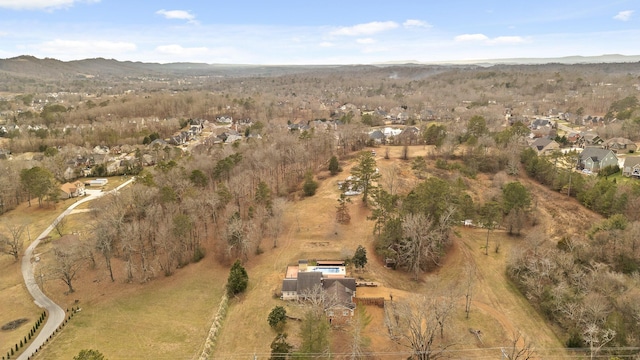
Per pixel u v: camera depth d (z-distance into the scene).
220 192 79.75
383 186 90.25
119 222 67.00
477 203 83.06
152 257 70.56
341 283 54.78
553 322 48.25
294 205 86.69
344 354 43.69
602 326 43.06
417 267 60.16
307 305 49.47
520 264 57.53
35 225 88.69
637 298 42.78
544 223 75.94
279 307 49.75
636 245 53.22
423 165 100.94
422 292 56.50
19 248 76.00
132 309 56.41
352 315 50.50
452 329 46.88
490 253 67.00
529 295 52.94
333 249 67.94
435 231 61.06
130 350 47.50
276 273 61.56
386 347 45.00
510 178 99.12
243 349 45.97
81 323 53.59
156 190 79.31
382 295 54.84
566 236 64.69
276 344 43.22
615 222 60.00
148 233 70.31
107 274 66.56
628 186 76.56
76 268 68.12
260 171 97.06
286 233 74.50
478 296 54.91
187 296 59.00
